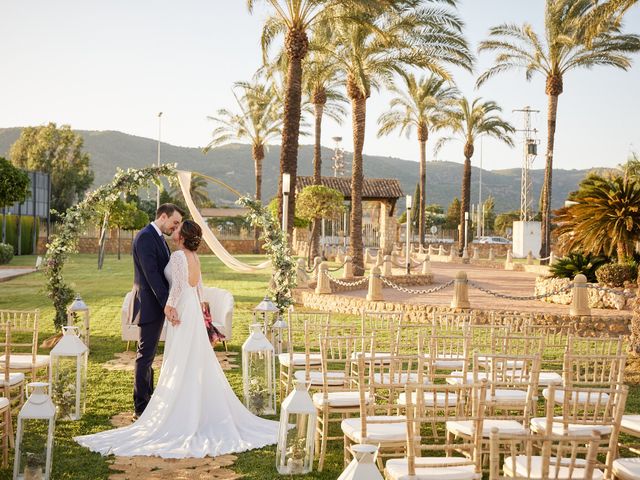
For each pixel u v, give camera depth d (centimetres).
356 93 2619
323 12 2127
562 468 435
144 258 742
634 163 4162
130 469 602
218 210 8162
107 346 1253
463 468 438
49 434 562
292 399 606
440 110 4506
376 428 540
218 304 1294
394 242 5088
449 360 794
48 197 5434
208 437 689
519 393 646
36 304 1902
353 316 1772
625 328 1565
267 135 5175
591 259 2064
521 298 1653
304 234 5003
